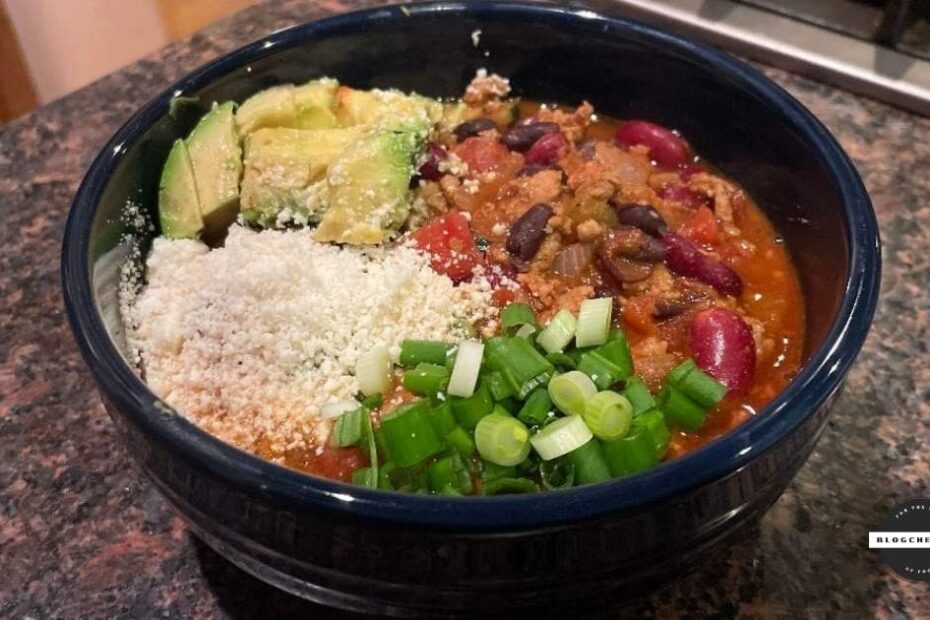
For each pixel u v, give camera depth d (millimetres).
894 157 269
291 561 151
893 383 214
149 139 209
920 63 285
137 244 209
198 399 186
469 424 181
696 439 186
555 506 136
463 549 139
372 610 157
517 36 242
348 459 180
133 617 179
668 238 213
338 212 214
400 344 195
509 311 199
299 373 191
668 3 307
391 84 251
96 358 157
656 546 146
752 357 196
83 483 200
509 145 238
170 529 192
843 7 299
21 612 180
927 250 243
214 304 196
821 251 198
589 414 173
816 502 193
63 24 437
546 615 156
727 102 226
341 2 334
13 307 238
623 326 207
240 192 219
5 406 215
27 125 291
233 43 319
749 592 180
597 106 252
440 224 217
